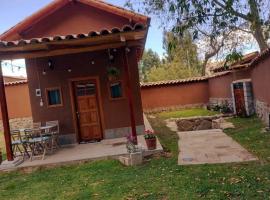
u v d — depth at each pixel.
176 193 5.70
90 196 6.12
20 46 8.43
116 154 8.88
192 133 12.19
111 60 11.49
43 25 11.62
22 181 7.76
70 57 11.59
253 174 6.20
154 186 6.23
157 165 7.85
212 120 15.84
